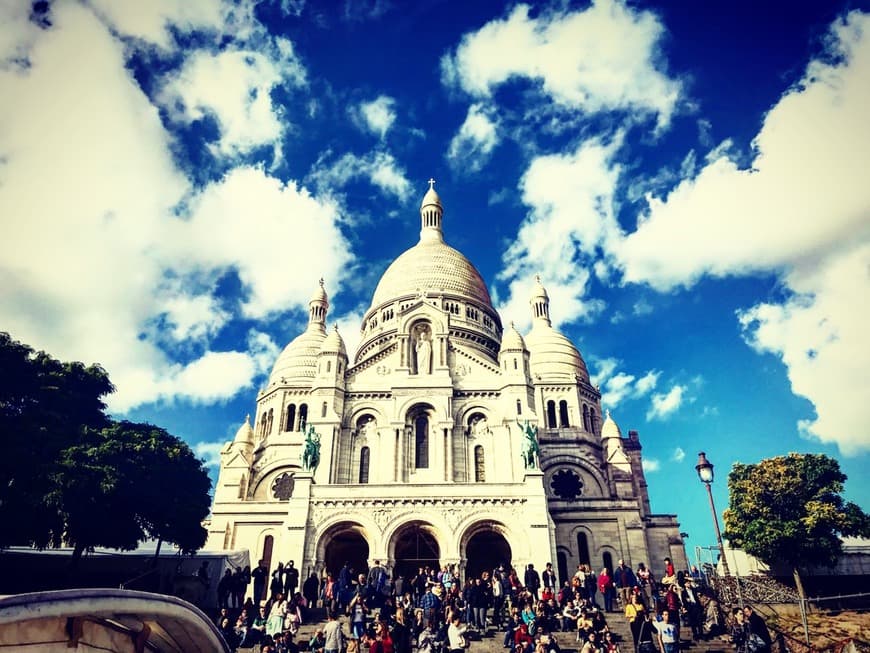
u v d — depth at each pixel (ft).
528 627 105.19
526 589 121.90
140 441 147.64
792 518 169.37
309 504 160.35
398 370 196.75
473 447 189.47
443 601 116.06
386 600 117.70
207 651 44.52
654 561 203.10
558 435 231.09
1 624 28.55
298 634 114.21
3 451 128.67
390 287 272.72
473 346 240.32
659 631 98.68
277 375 245.04
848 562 174.91
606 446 230.89
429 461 185.98
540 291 281.33
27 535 131.13
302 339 255.91
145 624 40.83
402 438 186.39
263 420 239.71
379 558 153.17
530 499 159.02
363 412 194.29
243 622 109.09
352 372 201.77
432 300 256.93
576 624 109.40
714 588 143.33
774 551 165.27
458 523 157.48
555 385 242.37
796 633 117.80
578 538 194.90
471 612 114.01
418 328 209.36
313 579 132.98
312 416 189.37
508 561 175.42
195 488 160.97
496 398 195.11
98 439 143.95
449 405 191.11
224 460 239.50
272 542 198.90
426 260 279.90
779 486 169.17
